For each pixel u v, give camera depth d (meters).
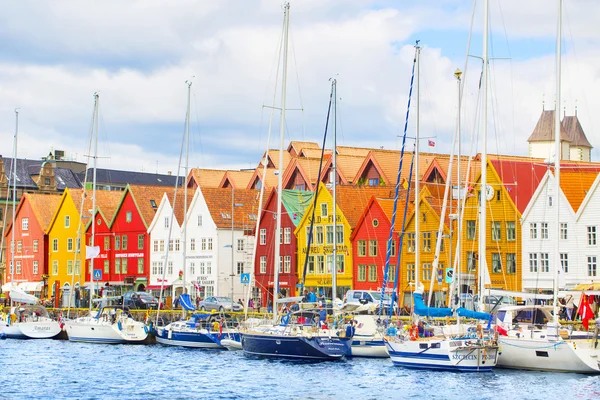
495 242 98.75
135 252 136.62
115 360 79.81
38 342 98.81
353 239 111.25
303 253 116.88
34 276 151.50
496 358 66.50
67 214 146.25
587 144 150.88
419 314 68.19
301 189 128.12
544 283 95.19
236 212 127.50
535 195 96.06
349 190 115.12
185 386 64.00
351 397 58.34
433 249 102.69
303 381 64.75
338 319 78.69
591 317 68.19
